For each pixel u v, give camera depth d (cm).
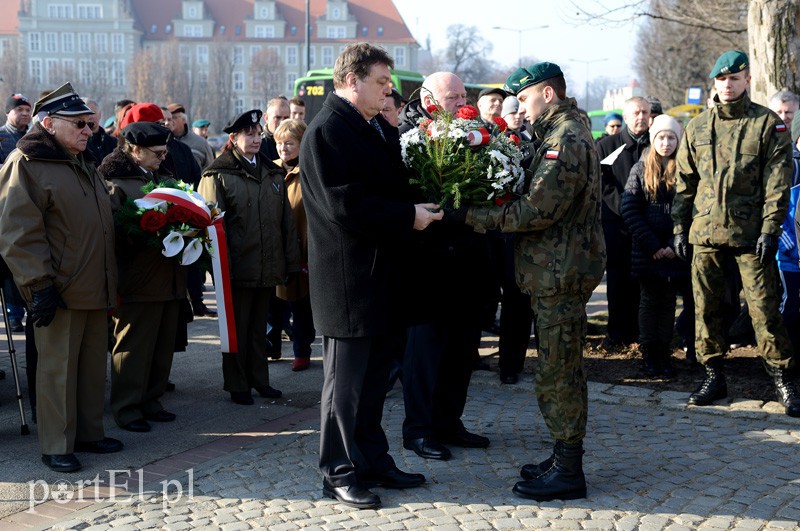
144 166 564
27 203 462
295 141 680
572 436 425
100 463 493
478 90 2020
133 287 546
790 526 398
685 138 588
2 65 9231
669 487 444
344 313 412
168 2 10538
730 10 1358
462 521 405
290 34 10381
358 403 425
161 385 574
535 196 407
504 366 642
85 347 502
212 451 514
